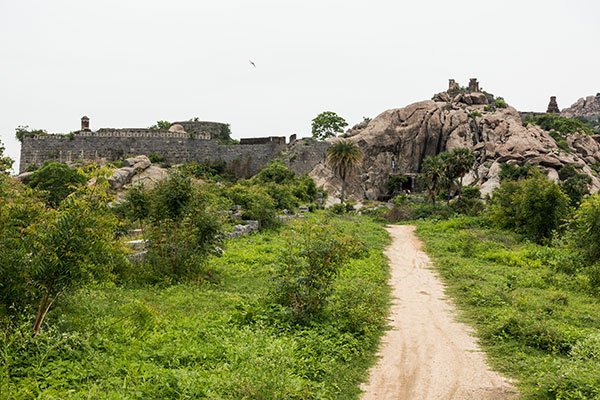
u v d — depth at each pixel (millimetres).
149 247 19406
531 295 19922
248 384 8656
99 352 9734
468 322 16219
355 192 72750
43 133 69750
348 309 14461
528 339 13773
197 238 19469
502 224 40719
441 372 11570
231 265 22484
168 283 17719
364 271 23328
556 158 68812
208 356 10281
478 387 10719
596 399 9195
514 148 71000
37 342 9156
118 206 20203
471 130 77250
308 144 71562
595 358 11523
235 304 14953
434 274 25328
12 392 7359
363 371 11477
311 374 10492
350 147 62031
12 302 10023
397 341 13938
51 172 38656
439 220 49500
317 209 55969
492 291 19781
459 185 57469
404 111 80312
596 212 20953
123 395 7867
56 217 10781
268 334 12320
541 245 34750
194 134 69875
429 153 77625
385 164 76688
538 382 10492
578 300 19562
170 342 10828
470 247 31391
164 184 19953
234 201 40219
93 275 10852
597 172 73938
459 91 99125
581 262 21922
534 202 36062
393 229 46531
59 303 11641
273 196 46594
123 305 13102
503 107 86438
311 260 14367
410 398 10094
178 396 8312
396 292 20797
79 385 8164
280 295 14312
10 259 9953
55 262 9773
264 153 70688
